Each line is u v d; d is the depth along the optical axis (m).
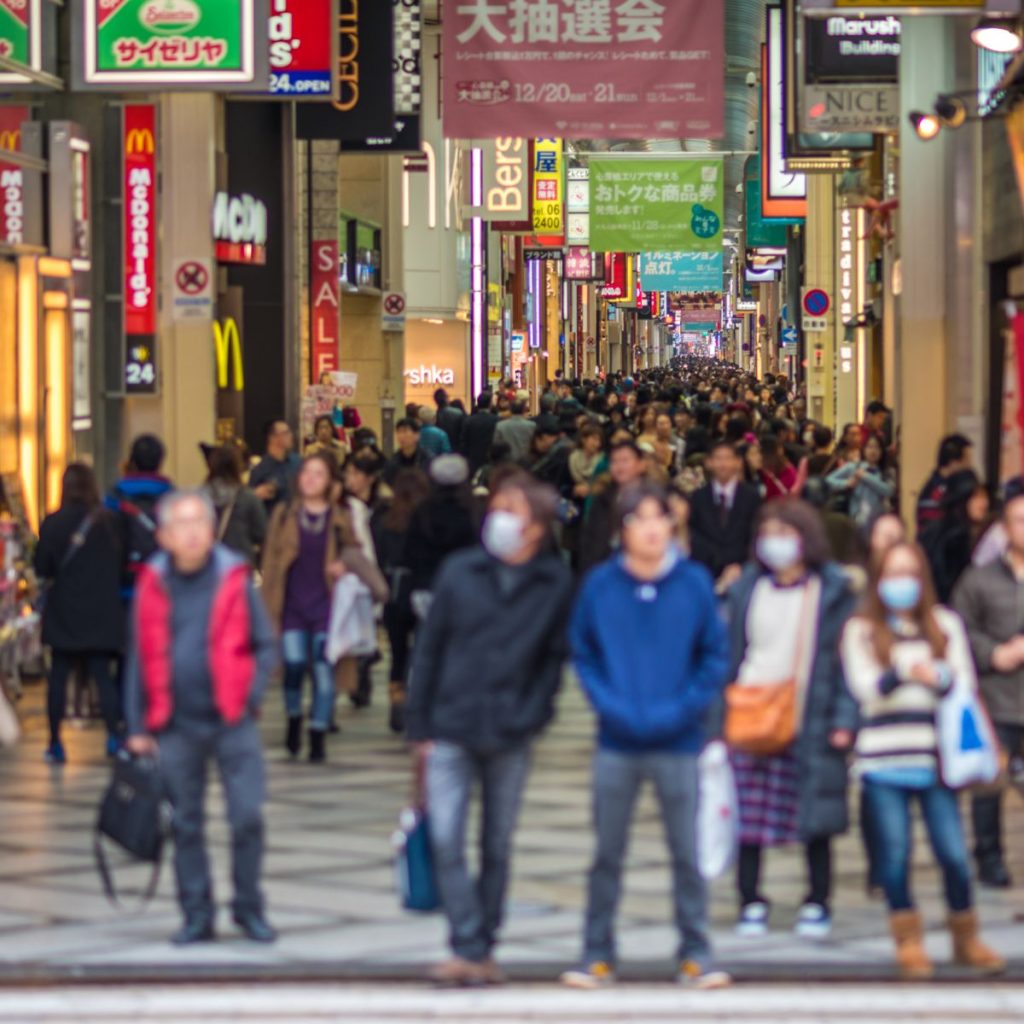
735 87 178.12
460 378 131.75
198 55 54.19
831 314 139.12
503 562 24.20
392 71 78.50
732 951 26.17
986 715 28.91
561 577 24.23
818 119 64.38
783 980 24.36
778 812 26.94
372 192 107.88
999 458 55.91
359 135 78.69
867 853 28.28
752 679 26.52
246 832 26.48
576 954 26.00
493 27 68.88
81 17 54.25
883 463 63.03
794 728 26.42
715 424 81.62
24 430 53.97
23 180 54.44
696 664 24.19
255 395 82.44
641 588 23.97
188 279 60.03
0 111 57.69
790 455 64.25
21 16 55.22
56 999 23.61
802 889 29.94
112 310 60.59
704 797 24.45
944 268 56.44
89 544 39.69
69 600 39.72
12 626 46.22
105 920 27.84
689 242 132.25
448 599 24.12
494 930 24.70
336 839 33.31
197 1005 23.31
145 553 40.22
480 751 23.98
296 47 65.94
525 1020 22.88
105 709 40.56
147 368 60.16
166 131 60.16
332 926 27.48
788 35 74.38
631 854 32.03
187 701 26.16
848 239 121.19
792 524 26.30
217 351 74.44
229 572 26.33
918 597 24.77
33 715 46.53
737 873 27.47
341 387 76.50
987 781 24.78
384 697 50.31
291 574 40.34
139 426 60.53
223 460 44.88
